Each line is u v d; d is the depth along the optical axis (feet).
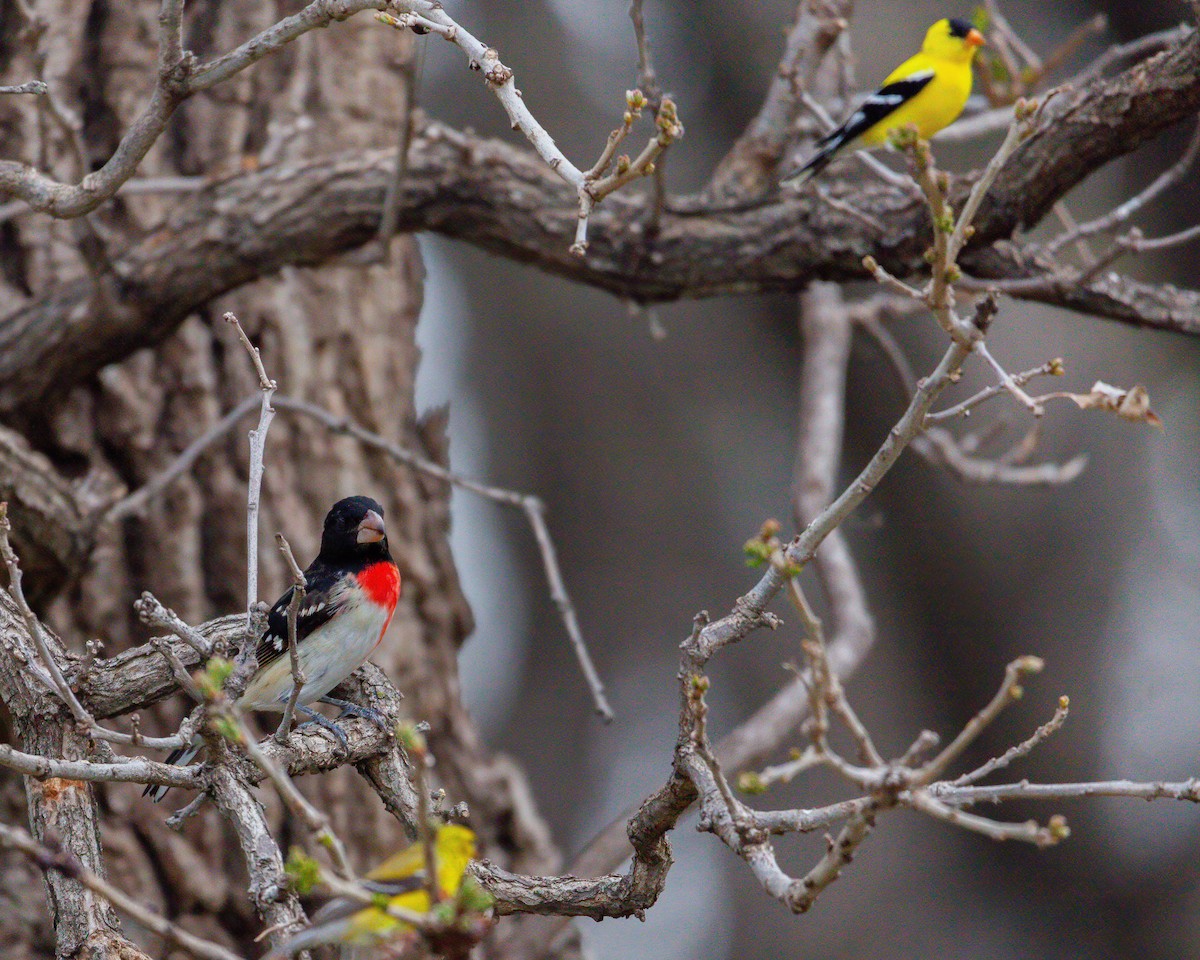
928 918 63.93
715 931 67.05
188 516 36.91
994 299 16.78
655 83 30.17
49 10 37.65
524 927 36.50
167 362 37.63
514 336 71.51
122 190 34.01
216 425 36.06
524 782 42.32
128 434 36.78
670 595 70.13
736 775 35.06
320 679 27.43
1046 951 62.69
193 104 38.29
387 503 40.14
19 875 33.94
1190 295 33.01
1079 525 64.75
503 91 17.76
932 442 40.98
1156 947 62.08
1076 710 63.57
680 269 33.68
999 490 64.80
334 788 36.45
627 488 70.64
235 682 20.10
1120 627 64.90
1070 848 63.87
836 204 30.76
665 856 20.52
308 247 34.37
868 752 13.44
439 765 39.83
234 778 20.34
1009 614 64.49
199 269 33.96
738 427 70.90
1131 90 28.63
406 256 42.60
